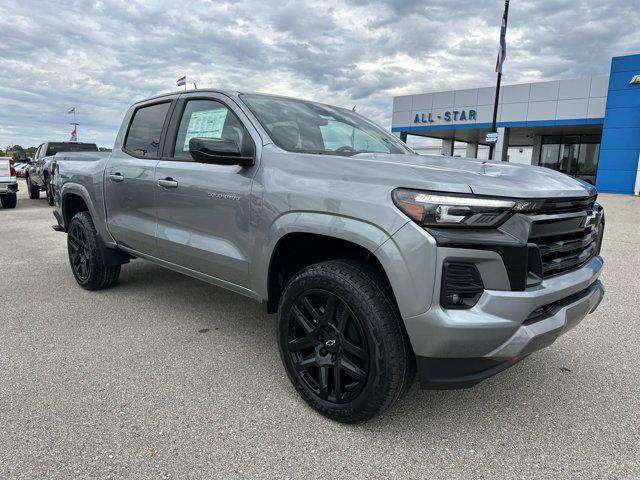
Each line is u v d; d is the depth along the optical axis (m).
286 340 2.65
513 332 2.10
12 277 5.29
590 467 2.16
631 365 3.25
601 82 24.03
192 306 4.32
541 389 2.91
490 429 2.47
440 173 2.24
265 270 2.78
